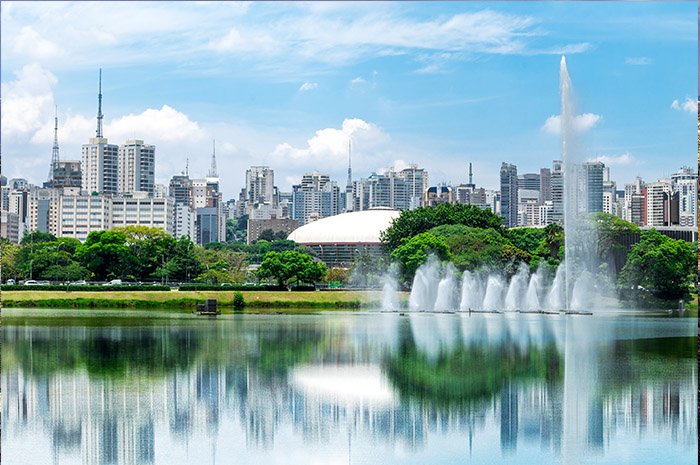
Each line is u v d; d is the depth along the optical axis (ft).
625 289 583.17
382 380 225.35
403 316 469.57
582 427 174.70
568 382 221.66
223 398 201.87
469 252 610.24
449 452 158.20
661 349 291.38
